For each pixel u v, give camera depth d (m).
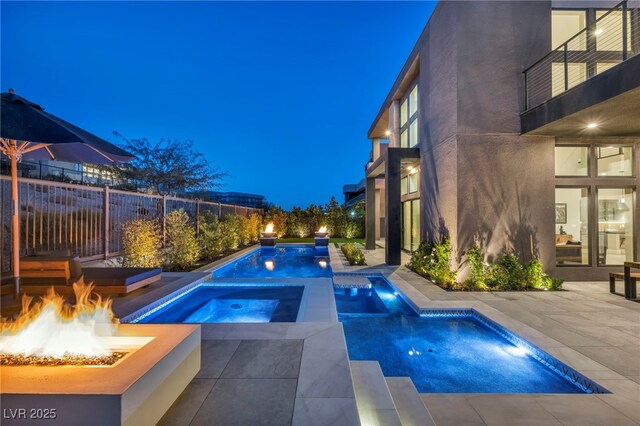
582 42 7.59
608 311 5.28
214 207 14.90
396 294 7.08
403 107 12.96
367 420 2.44
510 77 7.39
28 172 14.27
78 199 6.96
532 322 4.77
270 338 3.61
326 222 22.59
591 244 7.69
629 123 6.48
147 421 1.91
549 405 2.79
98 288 5.30
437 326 5.17
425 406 2.78
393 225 10.02
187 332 2.58
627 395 2.90
